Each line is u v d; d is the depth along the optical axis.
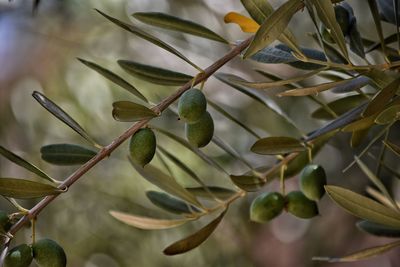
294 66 0.62
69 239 1.29
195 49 1.24
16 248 0.55
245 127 0.67
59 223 1.29
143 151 0.55
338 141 1.18
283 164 0.67
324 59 0.62
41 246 0.55
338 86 0.61
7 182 0.55
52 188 0.55
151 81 0.62
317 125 1.20
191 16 1.29
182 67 1.30
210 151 1.24
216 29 1.27
